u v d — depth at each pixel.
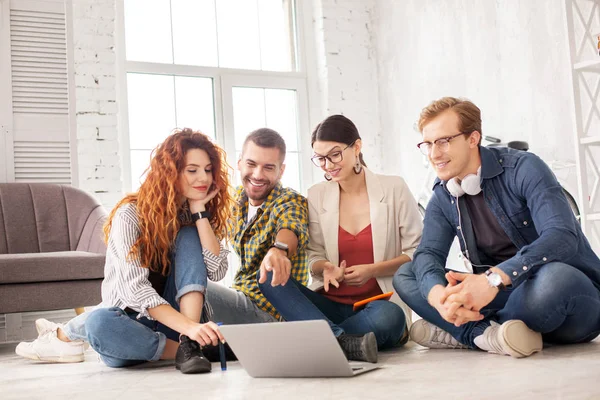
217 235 2.13
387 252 2.30
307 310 1.91
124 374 1.87
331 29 5.14
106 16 4.41
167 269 2.01
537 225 1.83
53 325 2.43
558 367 1.53
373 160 5.20
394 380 1.48
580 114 3.25
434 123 1.90
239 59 5.00
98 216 3.61
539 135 3.89
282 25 5.17
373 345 1.80
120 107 4.54
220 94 4.87
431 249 2.02
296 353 1.56
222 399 1.36
